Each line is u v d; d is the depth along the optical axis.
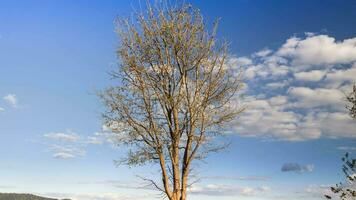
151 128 24.92
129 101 25.23
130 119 25.02
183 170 24.56
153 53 25.36
